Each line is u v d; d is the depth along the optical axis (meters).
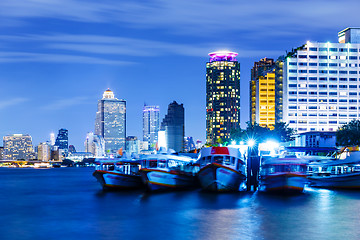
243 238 50.41
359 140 180.38
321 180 101.75
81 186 142.50
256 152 115.44
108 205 77.25
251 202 76.88
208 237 51.19
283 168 86.69
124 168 108.12
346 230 53.97
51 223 62.31
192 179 101.19
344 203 75.00
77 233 54.94
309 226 56.28
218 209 69.88
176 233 53.44
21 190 126.81
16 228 59.03
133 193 95.12
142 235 52.81
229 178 87.50
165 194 90.00
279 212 66.50
